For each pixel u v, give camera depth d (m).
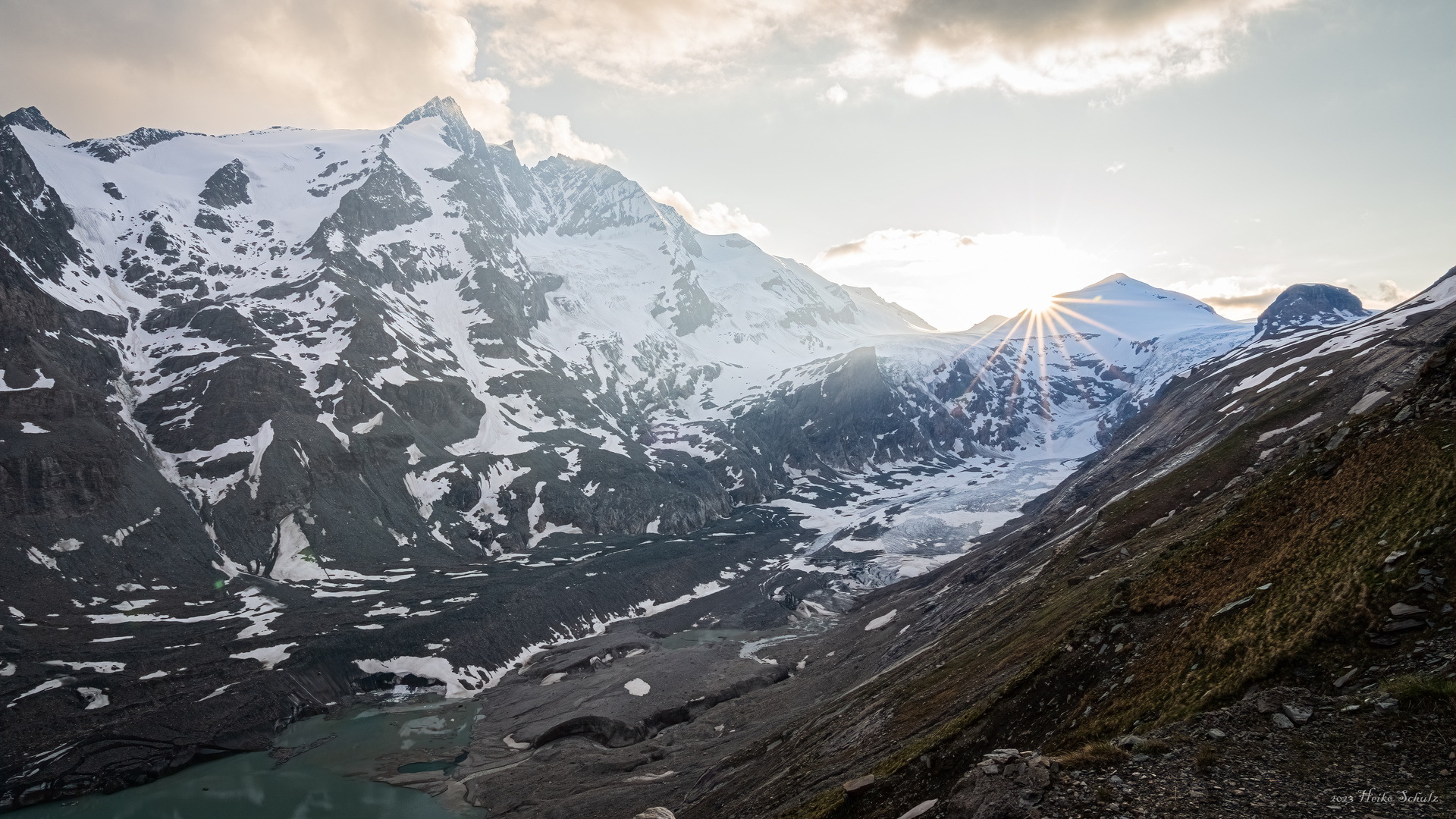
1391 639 24.02
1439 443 31.80
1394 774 19.38
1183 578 39.38
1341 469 37.22
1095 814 21.16
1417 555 26.00
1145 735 25.97
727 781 61.62
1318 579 28.95
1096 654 37.81
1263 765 21.38
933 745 37.69
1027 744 34.19
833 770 46.81
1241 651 28.02
